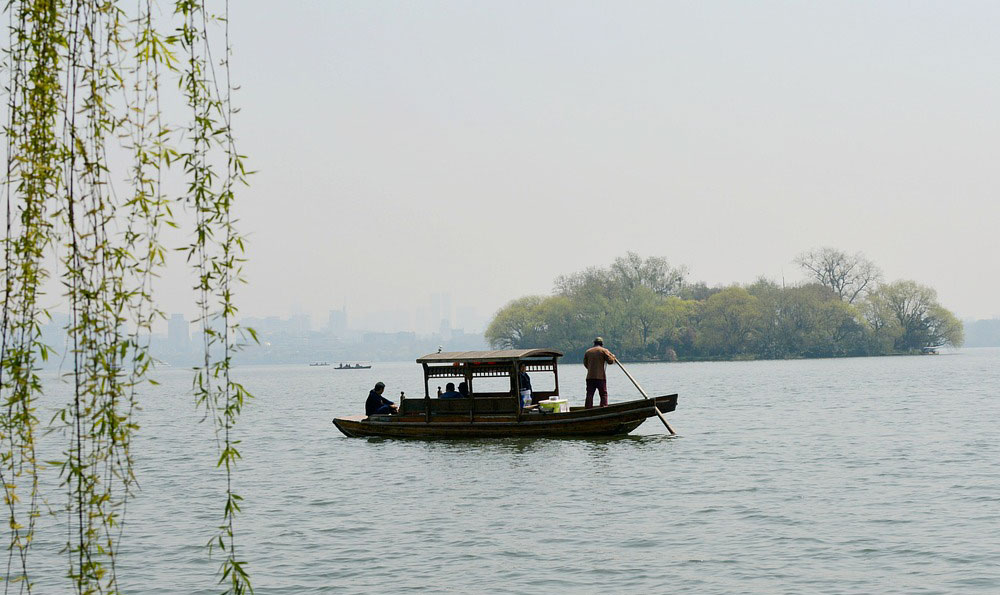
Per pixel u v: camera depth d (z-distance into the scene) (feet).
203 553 44.04
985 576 36.52
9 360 17.02
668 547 43.16
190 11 17.34
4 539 47.19
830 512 50.70
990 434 90.22
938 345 403.54
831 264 412.16
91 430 17.21
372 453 85.92
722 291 412.57
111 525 18.44
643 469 69.41
